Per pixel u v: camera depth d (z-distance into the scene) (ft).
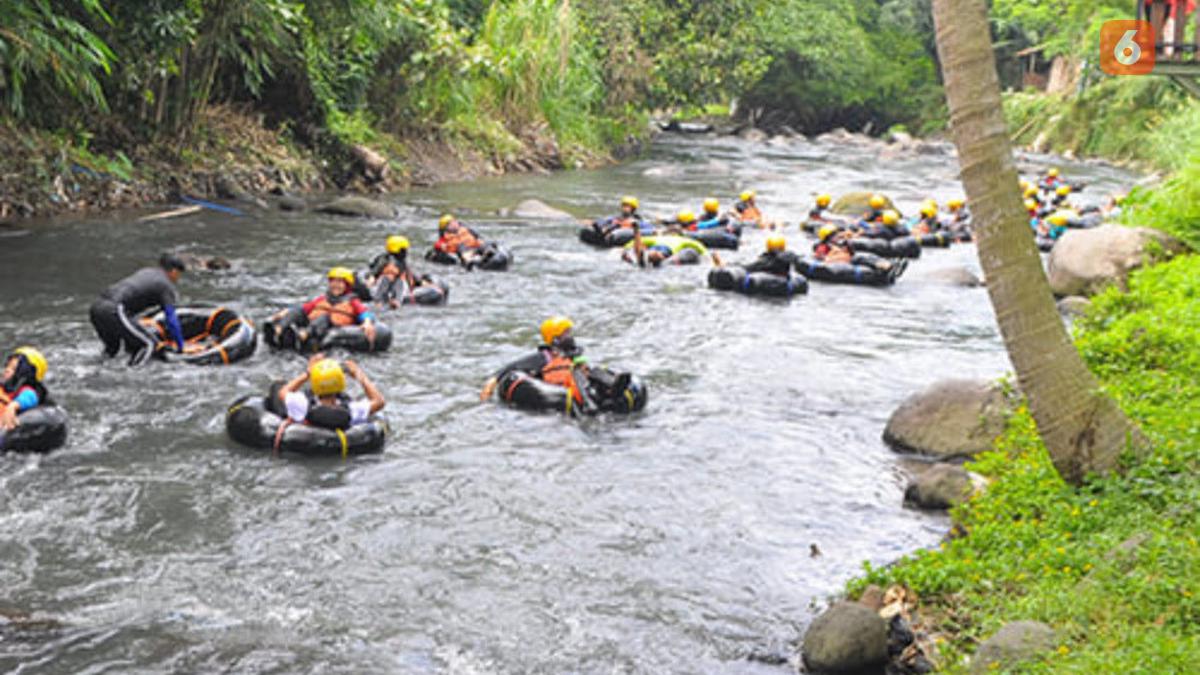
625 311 50.24
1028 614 19.84
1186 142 106.52
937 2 23.47
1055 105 167.12
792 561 25.77
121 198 66.03
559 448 32.37
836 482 30.91
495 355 41.32
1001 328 24.94
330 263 55.42
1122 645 17.84
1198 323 37.04
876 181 117.80
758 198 98.53
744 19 133.69
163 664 20.11
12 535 24.89
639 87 129.70
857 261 61.82
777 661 21.30
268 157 77.82
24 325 40.57
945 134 189.16
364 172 84.28
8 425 29.14
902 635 21.18
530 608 23.00
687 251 63.82
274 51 76.13
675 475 30.81
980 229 24.31
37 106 64.54
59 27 52.60
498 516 27.50
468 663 20.77
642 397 36.09
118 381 35.55
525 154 108.27
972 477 29.25
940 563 23.26
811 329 49.06
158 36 64.75
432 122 99.50
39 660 19.99
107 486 27.81
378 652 20.99
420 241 64.23
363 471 29.86
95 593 22.61
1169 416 28.12
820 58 185.06
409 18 87.71
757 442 33.78
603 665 20.93
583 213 81.35
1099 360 35.35
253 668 20.16
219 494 27.81
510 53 108.99
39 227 57.93
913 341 47.75
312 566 24.38
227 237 60.39
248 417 30.99
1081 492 24.39
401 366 39.40
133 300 37.47
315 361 31.63
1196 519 22.00
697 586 24.35
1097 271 51.67
